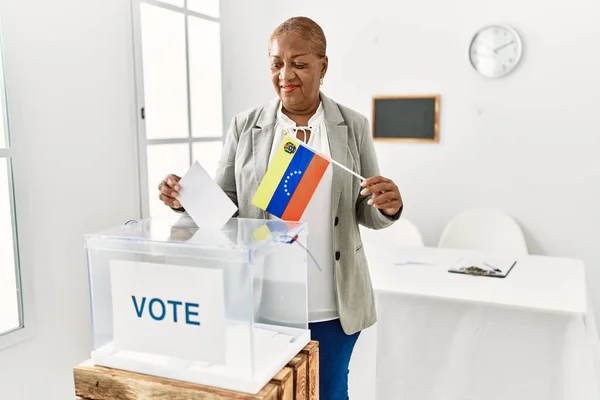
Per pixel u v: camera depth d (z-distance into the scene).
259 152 1.41
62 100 1.96
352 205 1.43
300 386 0.89
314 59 1.32
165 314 0.83
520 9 2.68
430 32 2.86
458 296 1.81
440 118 2.89
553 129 2.70
